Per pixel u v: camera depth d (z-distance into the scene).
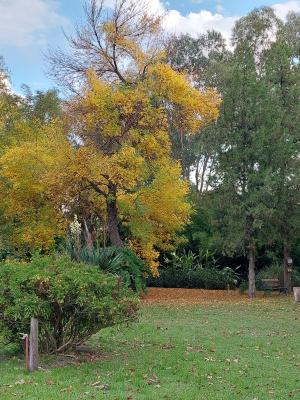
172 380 7.62
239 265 29.69
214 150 22.61
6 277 8.59
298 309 17.84
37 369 7.94
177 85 19.31
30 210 20.72
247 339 11.58
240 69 22.86
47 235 20.28
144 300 20.42
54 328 8.89
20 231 20.75
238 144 22.39
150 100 19.62
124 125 19.81
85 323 8.84
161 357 9.21
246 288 24.81
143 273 21.25
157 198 20.19
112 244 20.66
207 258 29.17
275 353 10.08
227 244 22.61
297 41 34.62
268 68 25.66
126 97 19.08
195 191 31.83
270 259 29.81
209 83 32.69
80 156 18.64
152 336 11.59
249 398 6.85
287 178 22.62
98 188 20.05
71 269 8.84
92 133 20.23
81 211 21.38
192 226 29.31
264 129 21.95
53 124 20.78
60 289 8.25
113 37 20.36
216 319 15.05
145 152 19.86
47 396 6.46
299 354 10.02
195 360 9.05
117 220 21.16
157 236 21.62
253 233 22.64
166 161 20.55
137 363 8.68
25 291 8.38
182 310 17.20
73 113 20.45
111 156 19.22
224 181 22.28
